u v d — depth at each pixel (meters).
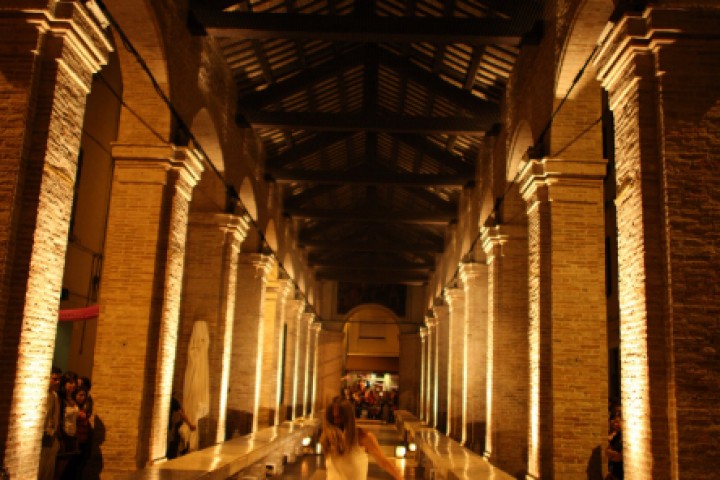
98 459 9.91
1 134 6.71
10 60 6.82
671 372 6.41
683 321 6.46
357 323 42.69
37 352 6.80
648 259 6.68
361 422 38.06
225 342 14.39
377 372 42.22
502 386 14.20
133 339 10.24
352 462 5.97
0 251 6.54
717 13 6.75
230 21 11.34
